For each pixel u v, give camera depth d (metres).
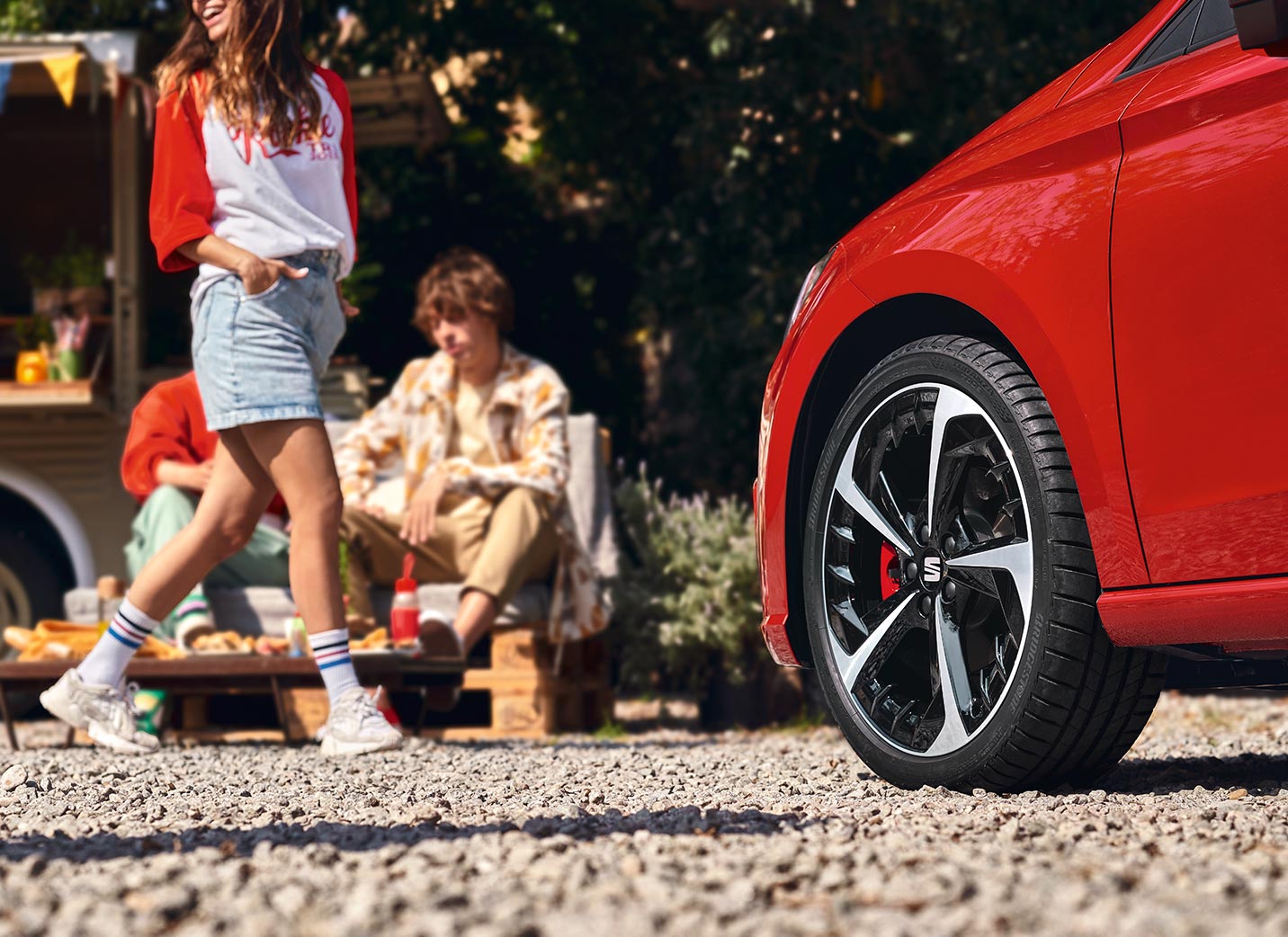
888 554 2.79
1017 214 2.50
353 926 1.37
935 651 2.61
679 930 1.35
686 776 3.03
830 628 2.80
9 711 4.48
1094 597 2.39
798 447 2.92
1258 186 2.14
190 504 5.03
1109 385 2.31
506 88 10.70
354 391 7.57
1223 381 2.16
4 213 9.41
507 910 1.43
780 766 3.27
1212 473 2.18
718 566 6.03
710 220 9.09
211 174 3.54
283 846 1.85
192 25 3.63
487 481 5.23
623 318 11.53
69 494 7.20
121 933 1.38
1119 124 2.39
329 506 3.55
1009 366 2.53
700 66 10.15
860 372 2.91
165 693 4.84
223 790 2.79
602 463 6.14
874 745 2.70
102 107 9.34
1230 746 3.71
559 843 1.85
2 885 1.64
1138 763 3.28
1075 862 1.71
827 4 8.48
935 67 8.60
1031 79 8.27
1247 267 2.14
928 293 2.62
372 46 9.57
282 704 4.50
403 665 4.46
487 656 6.22
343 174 3.77
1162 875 1.59
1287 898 1.47
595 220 11.74
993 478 2.61
